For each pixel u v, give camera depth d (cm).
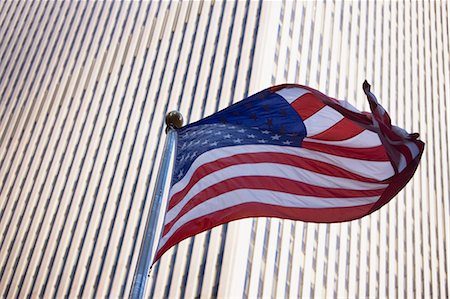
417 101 8806
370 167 1456
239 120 1562
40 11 9625
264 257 5584
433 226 8025
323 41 7325
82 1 9200
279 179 1472
